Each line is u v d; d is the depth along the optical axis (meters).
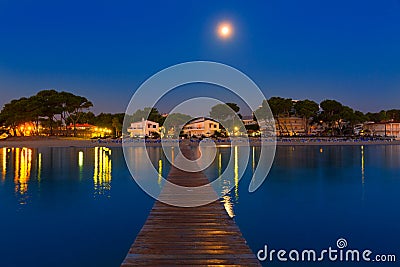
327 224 8.03
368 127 69.50
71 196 10.73
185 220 6.24
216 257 4.46
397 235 7.29
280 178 14.88
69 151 29.86
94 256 6.04
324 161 22.22
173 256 4.49
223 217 6.44
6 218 8.31
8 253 6.14
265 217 8.59
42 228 7.56
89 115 71.00
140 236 5.31
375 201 10.41
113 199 10.34
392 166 19.39
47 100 51.28
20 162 20.73
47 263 5.75
